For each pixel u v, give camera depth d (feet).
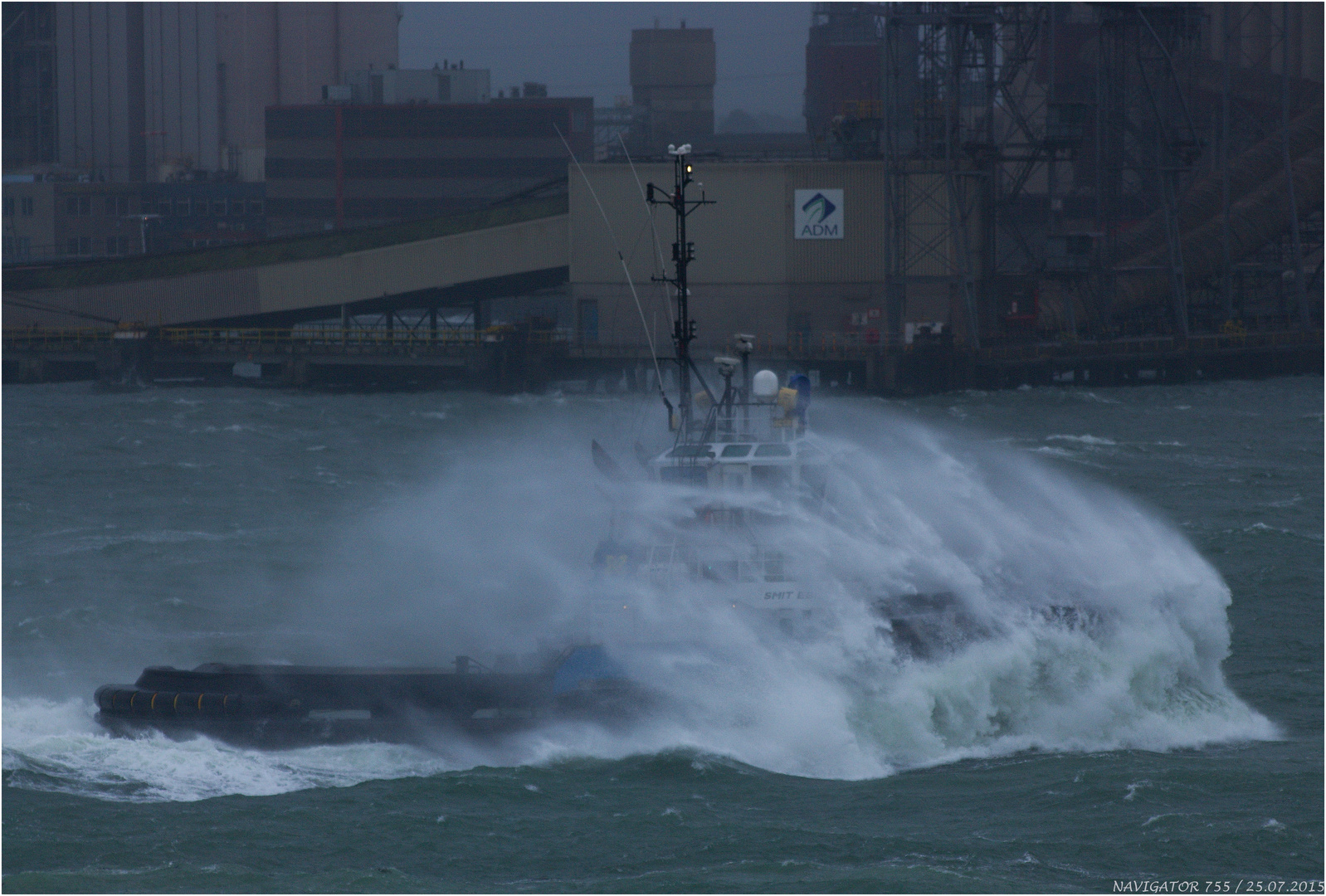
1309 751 335.47
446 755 330.13
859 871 270.46
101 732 344.08
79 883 268.21
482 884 269.03
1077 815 296.51
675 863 276.41
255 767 324.19
